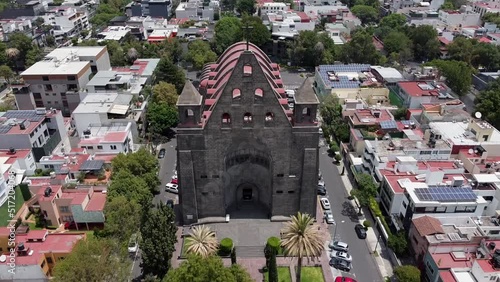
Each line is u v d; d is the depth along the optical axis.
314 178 92.94
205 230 80.00
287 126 88.06
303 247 72.88
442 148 109.19
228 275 65.31
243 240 92.62
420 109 141.38
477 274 73.88
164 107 140.00
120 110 130.25
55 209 95.81
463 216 88.31
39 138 120.56
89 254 74.38
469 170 107.44
